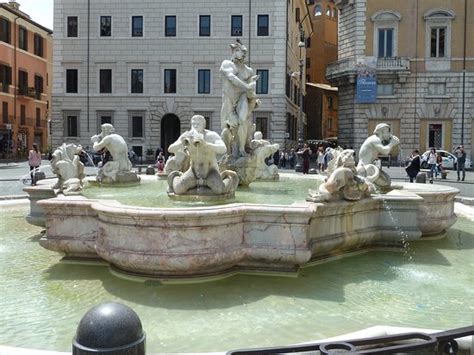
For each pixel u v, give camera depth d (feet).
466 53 133.69
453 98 134.72
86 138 155.43
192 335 16.30
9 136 169.89
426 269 24.64
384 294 20.70
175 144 35.94
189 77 151.84
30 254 26.81
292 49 170.09
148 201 26.89
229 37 149.38
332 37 258.57
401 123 137.18
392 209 27.96
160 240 20.29
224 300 19.48
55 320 17.54
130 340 10.02
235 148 38.50
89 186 36.86
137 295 19.83
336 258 26.02
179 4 150.41
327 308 18.93
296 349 12.07
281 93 147.74
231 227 21.34
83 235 23.65
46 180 34.19
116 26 152.87
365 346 13.20
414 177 70.74
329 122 241.55
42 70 198.08
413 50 135.85
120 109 154.20
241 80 38.27
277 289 20.86
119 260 20.83
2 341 15.81
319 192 24.41
